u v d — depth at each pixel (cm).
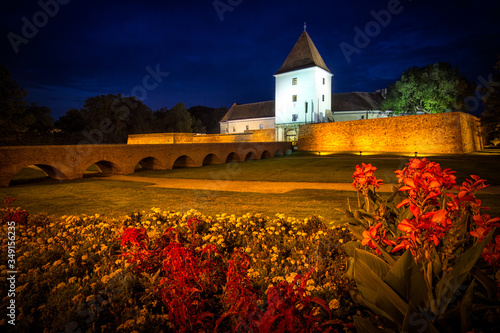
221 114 10538
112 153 2188
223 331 216
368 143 3422
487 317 150
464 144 2773
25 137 4341
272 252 372
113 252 374
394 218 304
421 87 4262
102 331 206
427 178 173
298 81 4619
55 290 252
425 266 172
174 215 554
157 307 250
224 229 471
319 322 177
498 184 1232
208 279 242
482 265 210
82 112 6762
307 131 4125
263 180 1712
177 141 4800
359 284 172
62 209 920
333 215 750
